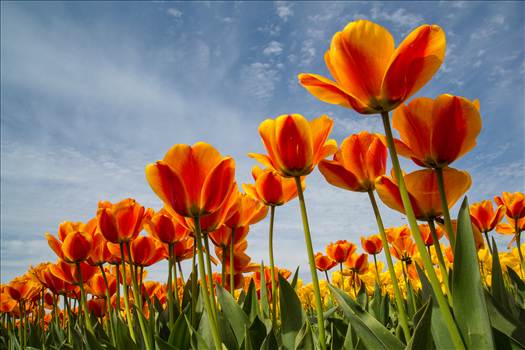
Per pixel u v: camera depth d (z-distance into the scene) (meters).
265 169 0.64
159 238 0.61
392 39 0.32
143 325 0.54
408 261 0.97
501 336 0.31
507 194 0.90
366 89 0.32
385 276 1.37
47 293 1.14
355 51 0.32
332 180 0.44
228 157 0.41
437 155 0.34
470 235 0.30
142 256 0.70
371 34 0.32
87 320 0.63
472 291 0.29
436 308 0.33
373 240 1.03
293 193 0.61
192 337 0.46
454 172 0.35
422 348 0.30
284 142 0.43
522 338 0.33
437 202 0.36
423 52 0.31
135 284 0.62
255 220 0.67
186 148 0.41
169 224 0.61
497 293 0.37
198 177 0.41
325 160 0.44
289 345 0.46
